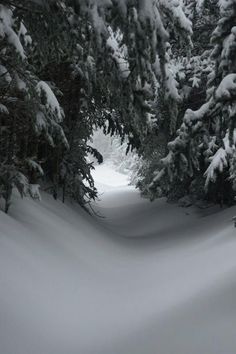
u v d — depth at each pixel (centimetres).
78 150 1653
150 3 555
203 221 1748
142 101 717
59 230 1059
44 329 545
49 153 1492
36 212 1079
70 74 1356
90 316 642
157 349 491
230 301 581
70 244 1013
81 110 1585
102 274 912
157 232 1853
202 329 512
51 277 721
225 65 833
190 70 1775
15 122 975
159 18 572
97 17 549
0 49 753
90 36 586
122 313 680
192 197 2217
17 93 898
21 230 854
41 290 651
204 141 1023
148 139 1875
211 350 452
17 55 688
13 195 1098
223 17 823
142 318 637
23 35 736
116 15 550
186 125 924
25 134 1094
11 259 680
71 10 603
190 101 1894
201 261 1005
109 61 653
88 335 570
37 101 813
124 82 685
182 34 655
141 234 1889
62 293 685
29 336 510
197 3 1481
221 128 915
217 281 723
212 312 563
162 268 1030
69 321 600
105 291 790
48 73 1305
